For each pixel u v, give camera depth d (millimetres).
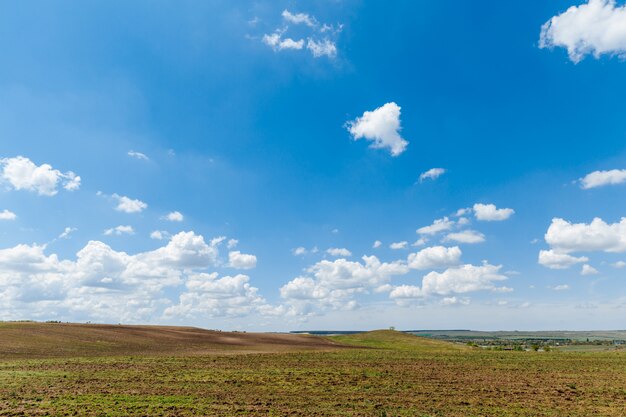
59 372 37750
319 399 28859
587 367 49938
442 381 38031
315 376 39125
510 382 38000
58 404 25688
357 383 35781
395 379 38625
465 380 38844
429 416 24547
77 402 26250
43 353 52031
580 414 25594
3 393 28625
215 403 26750
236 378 37000
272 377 37875
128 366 42906
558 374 43656
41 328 74625
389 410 26031
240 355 58094
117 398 27547
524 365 51844
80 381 33594
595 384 37156
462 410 26391
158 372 39344
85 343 64062
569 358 61156
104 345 64312
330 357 57500
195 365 45344
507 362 55344
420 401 28984
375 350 76312
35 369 39219
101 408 24812
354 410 25797
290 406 26500
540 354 69062
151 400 27188
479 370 46375
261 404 26859
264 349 73188
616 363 54469
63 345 59906
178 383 33719
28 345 56781
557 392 32938
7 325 74562
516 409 26828
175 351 62969
